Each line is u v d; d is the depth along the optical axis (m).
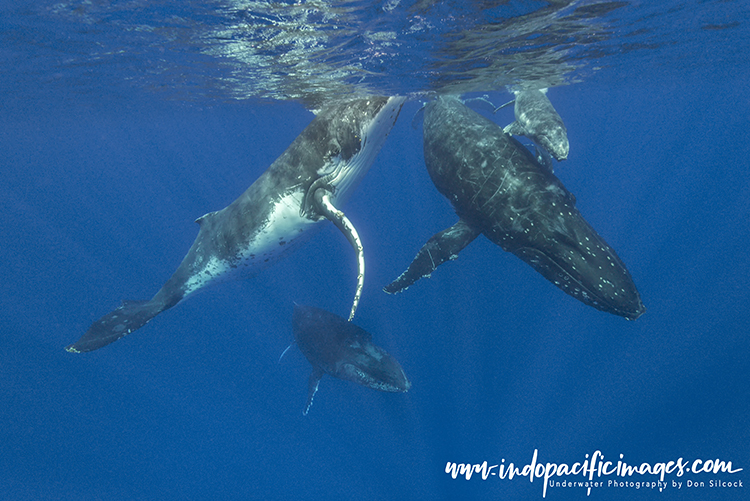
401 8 6.02
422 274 7.88
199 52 8.96
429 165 8.95
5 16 6.88
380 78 10.30
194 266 9.24
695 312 17.95
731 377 14.59
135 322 8.70
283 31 7.21
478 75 10.70
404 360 14.77
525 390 14.08
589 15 7.29
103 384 19.58
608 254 6.24
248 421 15.93
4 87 14.17
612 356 15.49
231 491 13.48
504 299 17.27
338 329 9.86
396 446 13.40
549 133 7.65
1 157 43.16
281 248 8.89
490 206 7.39
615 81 18.02
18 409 18.25
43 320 25.31
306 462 13.77
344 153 8.07
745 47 13.27
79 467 15.45
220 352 19.44
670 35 10.03
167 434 16.34
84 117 23.70
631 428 13.06
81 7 6.39
